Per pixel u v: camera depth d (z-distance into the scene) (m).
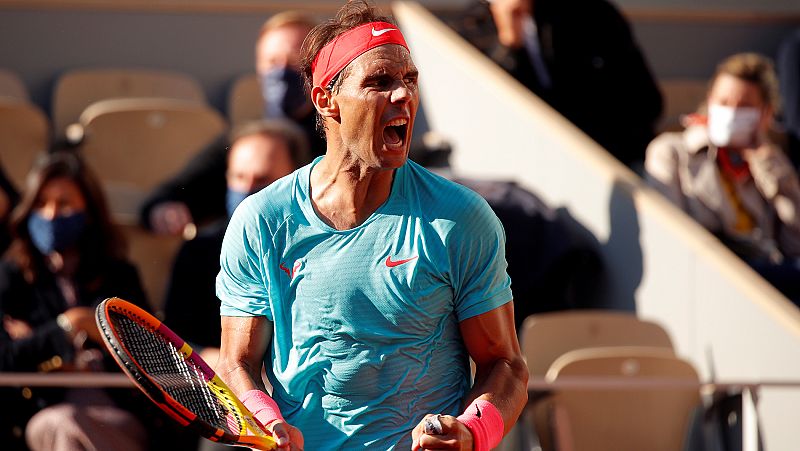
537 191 25.98
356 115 9.88
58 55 30.64
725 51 35.19
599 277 24.48
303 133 22.58
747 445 19.88
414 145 26.16
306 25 25.05
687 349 22.53
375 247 10.27
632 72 28.41
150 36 31.12
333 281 10.27
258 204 10.52
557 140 25.38
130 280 21.23
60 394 18.94
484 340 10.57
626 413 20.16
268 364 10.95
